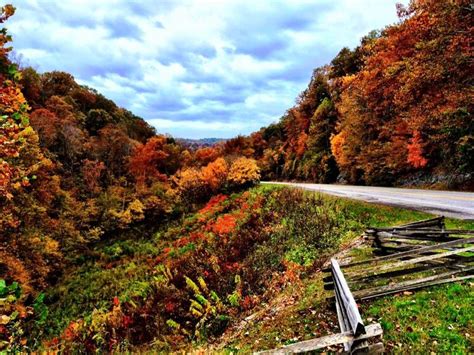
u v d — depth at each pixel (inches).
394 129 1092.5
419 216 484.4
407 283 255.0
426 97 787.4
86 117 2487.7
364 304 254.1
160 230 1327.5
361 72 1194.0
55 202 1153.4
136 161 1925.4
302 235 556.1
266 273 468.1
